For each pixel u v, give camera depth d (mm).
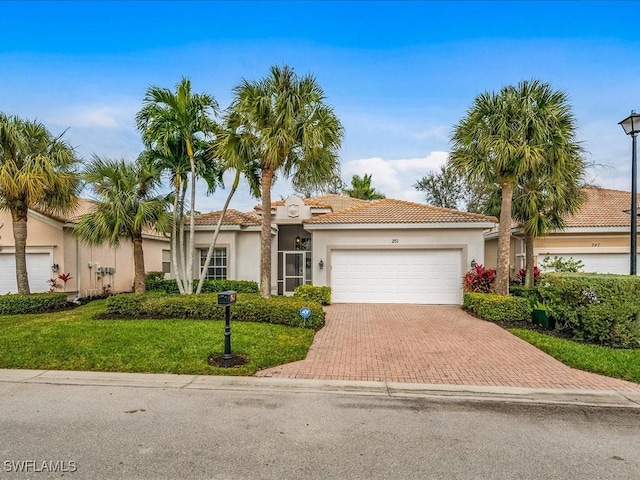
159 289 15750
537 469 3541
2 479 3305
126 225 12195
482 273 13414
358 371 6590
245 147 11359
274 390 5703
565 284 8984
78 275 15789
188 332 8625
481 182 12680
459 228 14500
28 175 11844
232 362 6773
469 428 4449
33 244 15398
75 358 6965
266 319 10000
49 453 3777
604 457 3789
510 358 7379
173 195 13352
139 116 12227
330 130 11258
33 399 5277
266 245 11633
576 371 6605
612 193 19453
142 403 5148
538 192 13695
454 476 3408
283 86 11102
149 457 3709
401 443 4047
